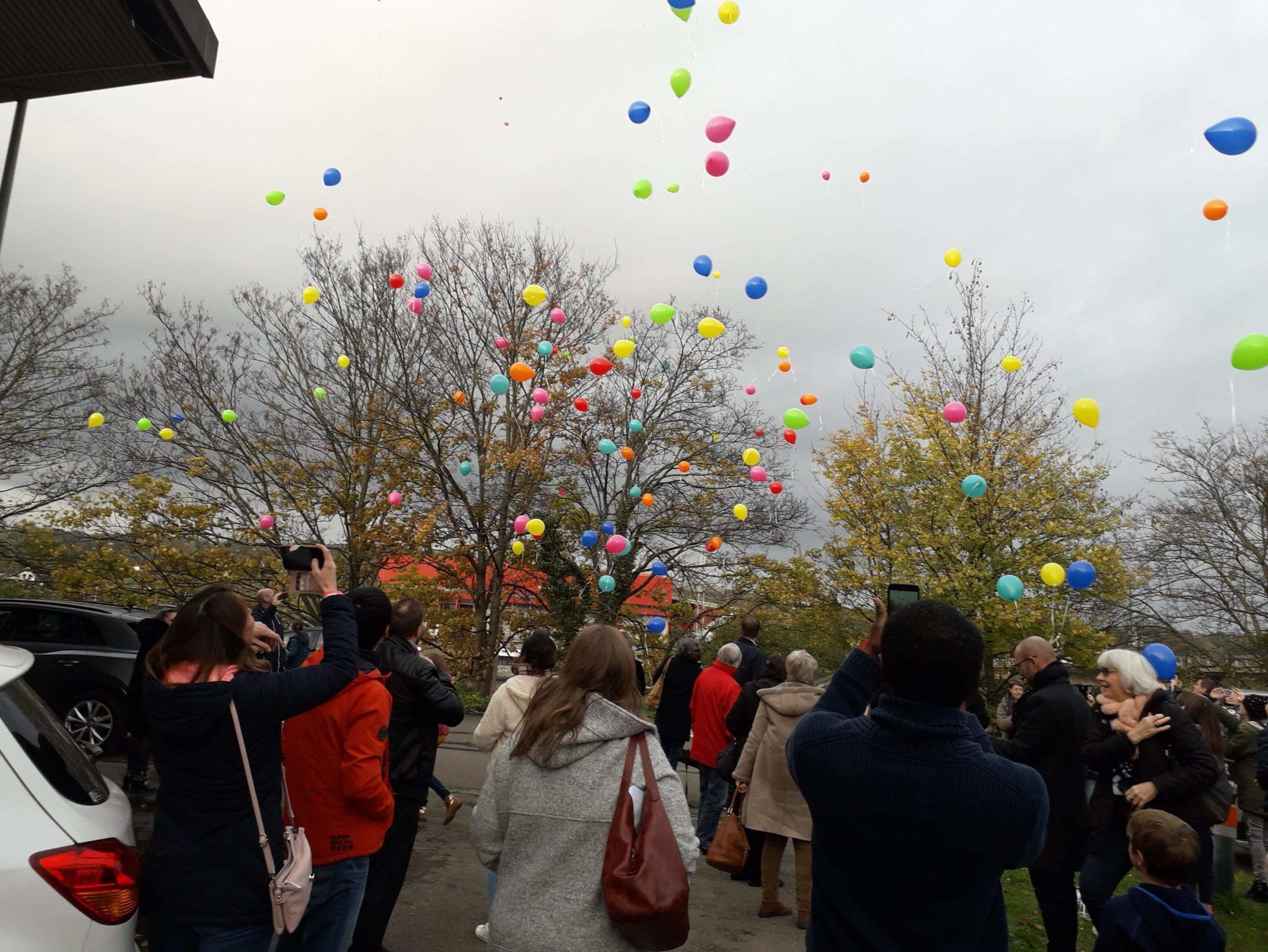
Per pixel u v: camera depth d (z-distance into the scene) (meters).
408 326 18.92
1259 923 6.08
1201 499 19.61
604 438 19.62
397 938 4.48
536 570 18.53
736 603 22.08
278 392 18.64
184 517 17.08
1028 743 3.94
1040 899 4.00
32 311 17.72
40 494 18.03
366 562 17.45
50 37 5.47
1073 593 17.11
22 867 2.07
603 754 2.22
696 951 4.73
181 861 2.30
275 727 2.46
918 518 17.97
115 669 8.38
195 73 5.97
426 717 4.11
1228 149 4.11
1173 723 3.97
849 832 1.81
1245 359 4.20
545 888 2.12
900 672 1.84
